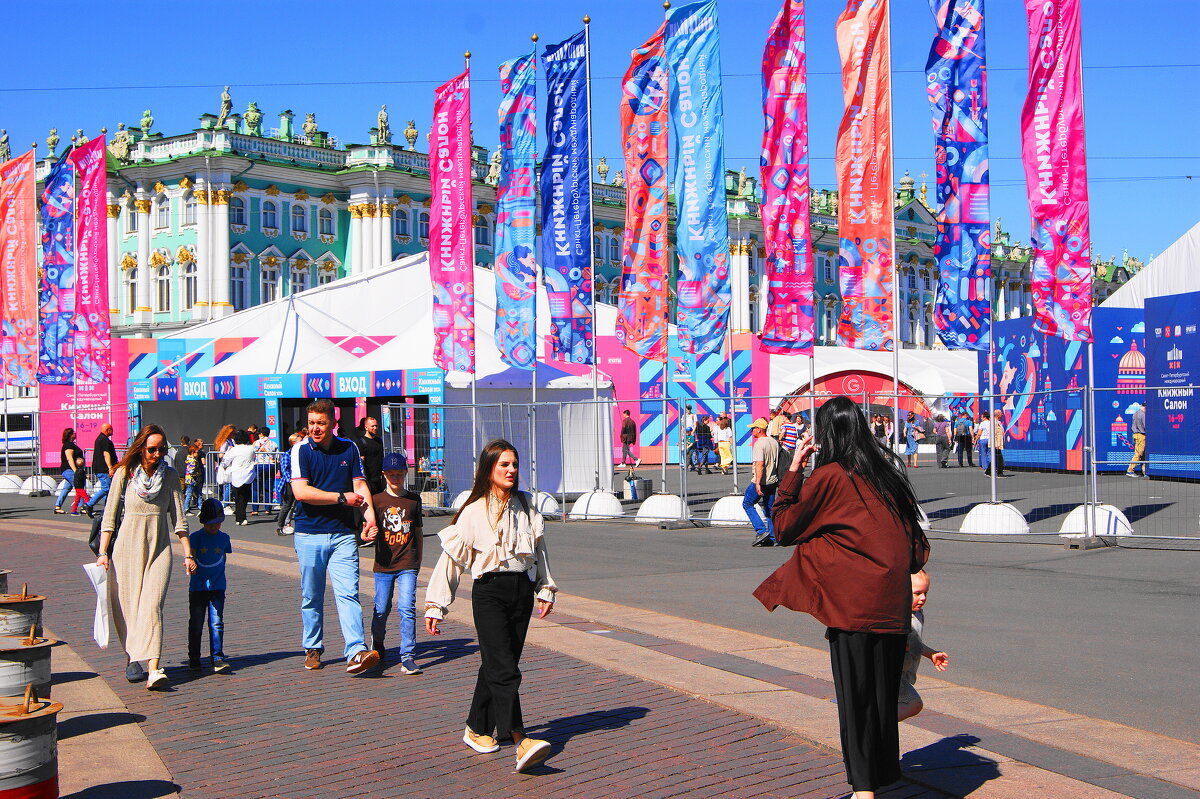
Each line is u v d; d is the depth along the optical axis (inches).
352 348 1278.3
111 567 350.6
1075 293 650.8
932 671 347.9
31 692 222.7
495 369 1066.7
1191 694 318.0
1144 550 639.1
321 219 2519.7
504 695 260.8
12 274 1257.4
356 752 271.3
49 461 1603.1
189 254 2361.0
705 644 388.5
